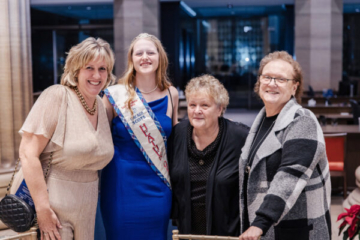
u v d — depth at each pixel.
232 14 16.14
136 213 2.44
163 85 2.65
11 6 3.96
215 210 2.23
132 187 2.44
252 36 16.16
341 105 9.16
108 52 2.17
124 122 2.46
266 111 2.05
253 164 1.93
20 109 4.05
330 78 12.38
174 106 2.72
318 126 1.84
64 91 2.14
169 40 14.56
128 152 2.47
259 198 1.91
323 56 12.27
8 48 3.95
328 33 12.20
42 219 2.08
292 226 1.85
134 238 2.46
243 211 2.03
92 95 2.14
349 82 11.02
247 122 12.48
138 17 12.13
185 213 2.29
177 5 14.37
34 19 15.85
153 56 2.53
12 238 1.79
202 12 16.23
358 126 6.20
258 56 16.20
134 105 2.49
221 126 2.29
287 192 1.69
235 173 2.23
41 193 2.07
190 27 16.39
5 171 3.93
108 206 2.50
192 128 2.35
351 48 14.98
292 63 1.99
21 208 2.08
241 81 16.36
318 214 1.87
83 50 2.09
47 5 14.89
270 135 1.92
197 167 2.28
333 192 5.51
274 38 16.02
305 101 10.20
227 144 2.26
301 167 1.72
